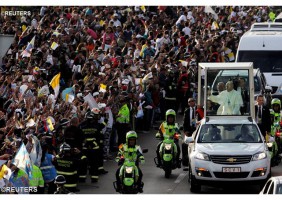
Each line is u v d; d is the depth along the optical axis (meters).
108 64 79.50
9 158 54.56
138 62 84.81
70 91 68.06
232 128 60.31
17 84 70.94
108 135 69.12
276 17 121.69
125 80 76.69
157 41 96.38
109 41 93.31
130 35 98.38
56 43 80.56
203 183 57.88
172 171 66.00
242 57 89.62
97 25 97.38
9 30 94.81
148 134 79.62
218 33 107.31
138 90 78.94
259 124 66.31
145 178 63.84
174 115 63.78
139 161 57.09
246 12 126.06
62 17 96.00
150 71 82.81
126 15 106.38
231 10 124.12
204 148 58.31
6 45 91.44
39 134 57.47
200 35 103.38
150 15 111.81
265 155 57.94
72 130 59.75
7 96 71.56
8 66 81.69
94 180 62.28
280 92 87.06
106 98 69.12
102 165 65.00
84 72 78.19
